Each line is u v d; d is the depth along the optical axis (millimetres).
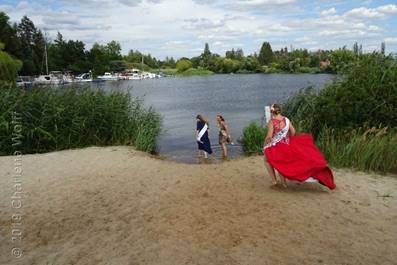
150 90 68688
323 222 6938
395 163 10438
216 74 170625
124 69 151000
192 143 17953
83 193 8883
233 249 5953
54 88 16969
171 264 5586
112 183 9641
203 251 5918
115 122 15875
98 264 5641
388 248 5980
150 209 7719
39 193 8945
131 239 6398
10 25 94062
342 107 13328
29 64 93625
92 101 15914
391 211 7496
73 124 15172
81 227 6957
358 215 7281
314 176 8367
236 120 27000
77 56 123750
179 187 9141
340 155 10961
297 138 8719
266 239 6262
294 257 5699
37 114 14984
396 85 12977
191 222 6984
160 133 19297
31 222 7230
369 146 10734
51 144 14773
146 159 12445
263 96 48906
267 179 9688
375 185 9102
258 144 15469
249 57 171375
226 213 7367
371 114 12938
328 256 5730
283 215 7238
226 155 14906
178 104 40969
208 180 9672
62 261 5758
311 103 14812
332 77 15477
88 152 13680
